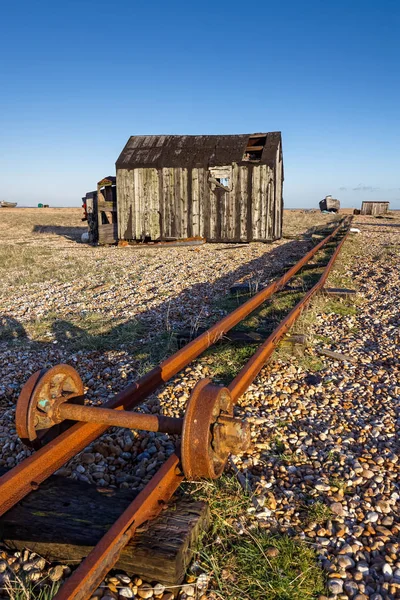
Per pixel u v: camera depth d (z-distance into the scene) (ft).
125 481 10.82
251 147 71.15
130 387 12.25
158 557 7.67
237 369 16.98
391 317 24.64
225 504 9.54
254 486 10.44
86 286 35.65
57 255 58.44
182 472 9.78
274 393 15.28
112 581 7.82
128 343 20.98
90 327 23.67
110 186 76.64
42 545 8.41
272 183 67.10
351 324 23.52
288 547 8.59
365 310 26.32
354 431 13.16
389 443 12.47
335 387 16.02
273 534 9.04
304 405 14.57
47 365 18.56
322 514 9.57
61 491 9.52
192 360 16.24
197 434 8.96
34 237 93.20
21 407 9.83
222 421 9.20
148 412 13.93
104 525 8.58
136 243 71.56
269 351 17.04
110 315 26.11
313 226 107.76
